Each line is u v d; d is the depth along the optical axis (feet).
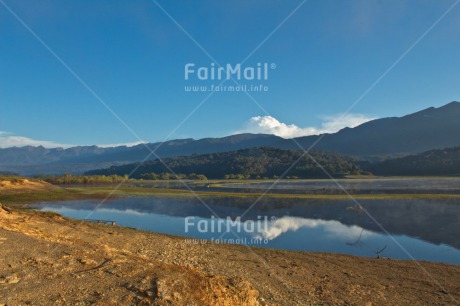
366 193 262.47
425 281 55.67
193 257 59.98
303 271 57.98
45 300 27.02
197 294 30.91
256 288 43.91
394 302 44.98
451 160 634.02
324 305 41.78
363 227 125.18
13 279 29.68
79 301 27.43
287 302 40.73
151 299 28.68
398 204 187.73
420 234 112.47
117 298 28.40
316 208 177.88
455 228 121.70
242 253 70.03
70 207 193.16
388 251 90.58
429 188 308.81
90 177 504.43
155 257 55.77
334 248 93.30
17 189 264.93
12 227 53.11
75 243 45.60
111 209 183.73
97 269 33.94
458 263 79.77
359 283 52.75
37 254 36.86
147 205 201.16
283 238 105.29
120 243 64.80
